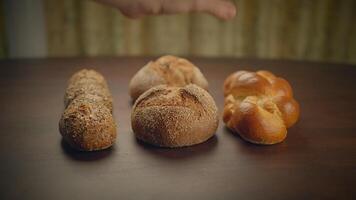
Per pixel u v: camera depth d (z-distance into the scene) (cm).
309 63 81
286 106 54
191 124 50
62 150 49
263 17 113
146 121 51
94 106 51
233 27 114
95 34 111
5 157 48
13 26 103
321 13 113
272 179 44
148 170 46
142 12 72
